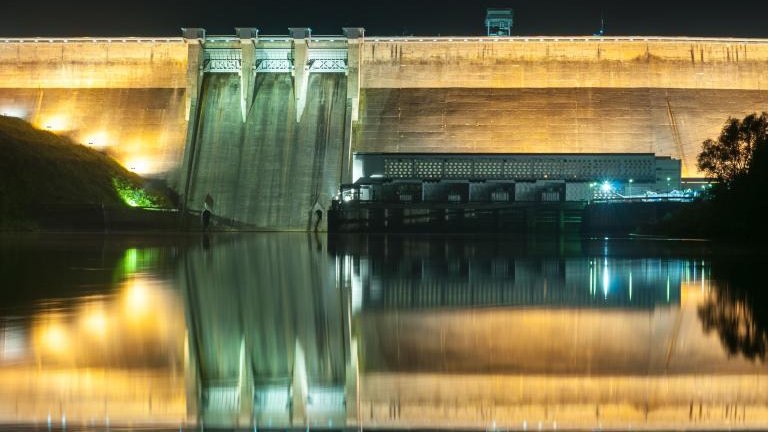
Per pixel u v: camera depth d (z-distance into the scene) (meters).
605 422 20.75
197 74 157.88
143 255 75.12
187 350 28.23
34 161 126.56
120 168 147.62
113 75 163.75
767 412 21.41
